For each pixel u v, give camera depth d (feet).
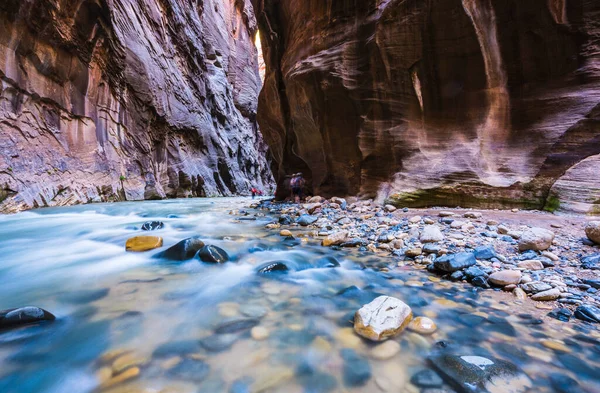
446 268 9.74
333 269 10.50
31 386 4.65
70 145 40.83
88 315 6.98
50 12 36.73
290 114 37.73
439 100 22.43
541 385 4.65
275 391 4.58
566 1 18.70
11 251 13.42
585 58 18.24
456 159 21.02
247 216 25.14
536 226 13.83
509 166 19.56
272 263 10.42
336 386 4.71
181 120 73.61
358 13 25.40
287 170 42.68
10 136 31.40
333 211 23.03
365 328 6.18
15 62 33.19
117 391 4.53
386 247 13.15
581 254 10.19
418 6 21.76
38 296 8.09
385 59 23.36
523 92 20.18
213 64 106.63
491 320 6.73
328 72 26.11
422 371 5.02
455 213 17.84
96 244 14.87
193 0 91.61
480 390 4.55
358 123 25.62
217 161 90.38
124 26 52.85
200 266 10.78
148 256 12.34
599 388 4.59
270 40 38.63
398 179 22.72
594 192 15.25
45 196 33.88
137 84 56.39
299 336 6.13
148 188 58.49
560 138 18.12
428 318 6.66
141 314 7.07
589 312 6.72
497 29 20.65
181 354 5.49
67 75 40.98
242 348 5.70
